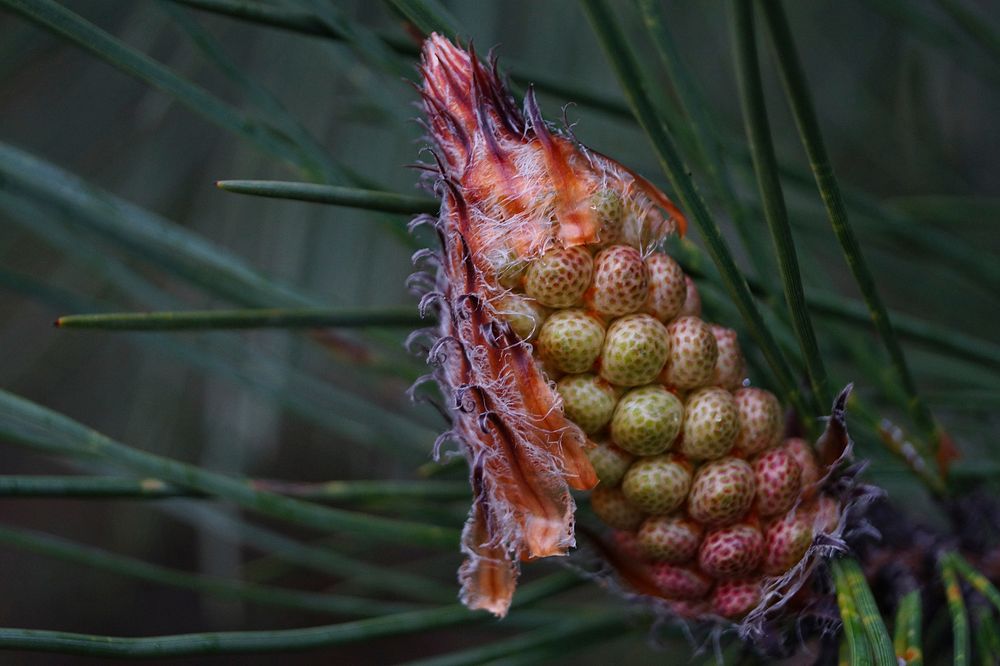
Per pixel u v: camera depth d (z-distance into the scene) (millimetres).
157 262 245
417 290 217
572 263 206
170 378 295
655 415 208
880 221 255
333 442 353
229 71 231
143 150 291
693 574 216
